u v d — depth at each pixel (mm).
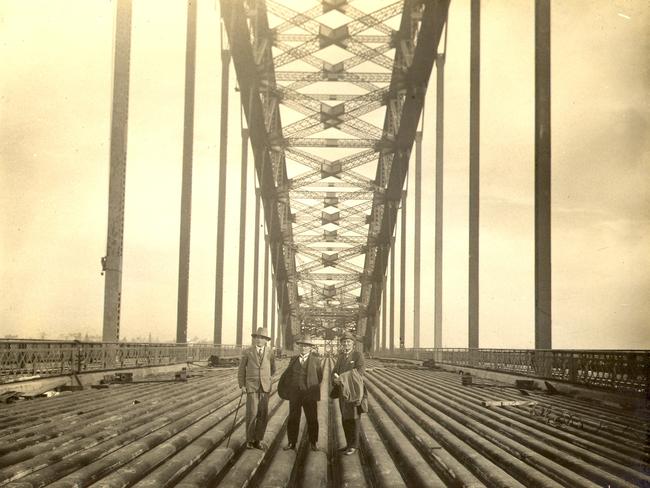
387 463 7098
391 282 60656
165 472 6312
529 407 12055
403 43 37125
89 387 16297
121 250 20094
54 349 15234
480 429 9094
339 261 67438
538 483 5934
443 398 14102
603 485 5863
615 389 13008
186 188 28594
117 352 19688
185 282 28156
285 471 6809
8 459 6500
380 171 51719
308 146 45562
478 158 26875
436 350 34594
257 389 7992
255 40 35844
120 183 20328
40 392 14125
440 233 35844
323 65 39031
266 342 8141
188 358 29219
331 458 8133
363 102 41969
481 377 23453
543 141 18594
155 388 16344
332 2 35438
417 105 40562
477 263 26312
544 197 18359
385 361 50719
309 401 8070
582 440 8156
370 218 60656
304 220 58906
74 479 5848
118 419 9516
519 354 19938
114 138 20422
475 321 26312
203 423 9797
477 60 27031
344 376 7961
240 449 8148
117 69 20672
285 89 40656
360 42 37406
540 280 18281
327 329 101375
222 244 36938
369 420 11078
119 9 20781
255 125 42875
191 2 29562
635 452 7473
